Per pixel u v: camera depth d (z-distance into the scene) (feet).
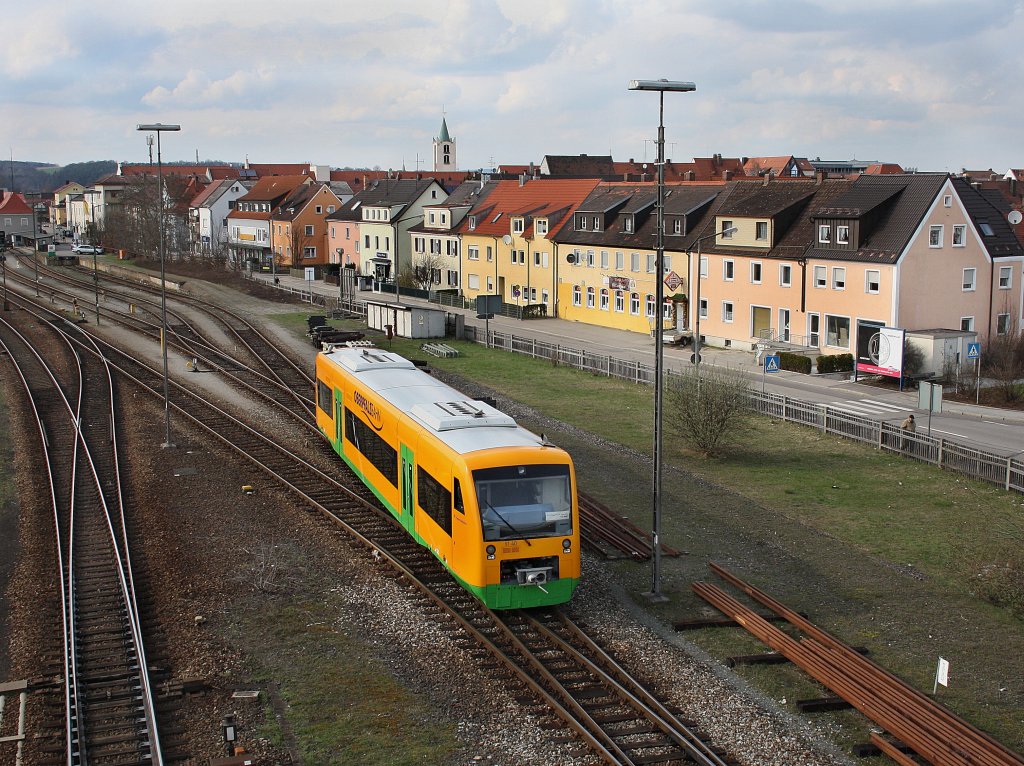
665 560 70.59
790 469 97.14
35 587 64.90
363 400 81.97
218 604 61.21
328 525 77.36
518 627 58.34
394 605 61.26
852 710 48.44
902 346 136.67
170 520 78.43
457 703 48.75
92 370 150.51
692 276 182.29
